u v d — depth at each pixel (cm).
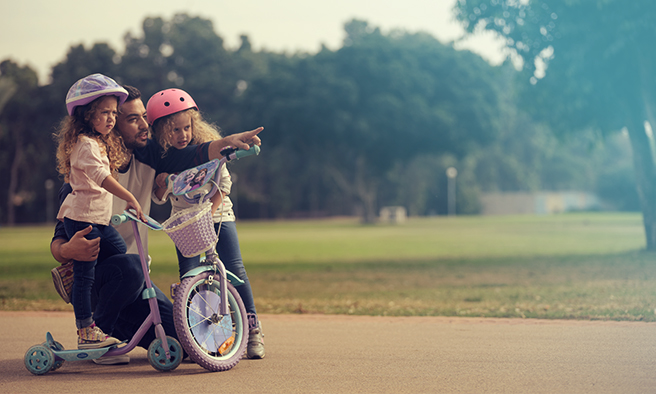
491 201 9331
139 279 481
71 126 462
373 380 434
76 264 470
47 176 7206
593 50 1691
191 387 419
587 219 6066
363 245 2652
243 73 7369
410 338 588
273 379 439
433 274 1407
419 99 5094
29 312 768
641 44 1648
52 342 472
